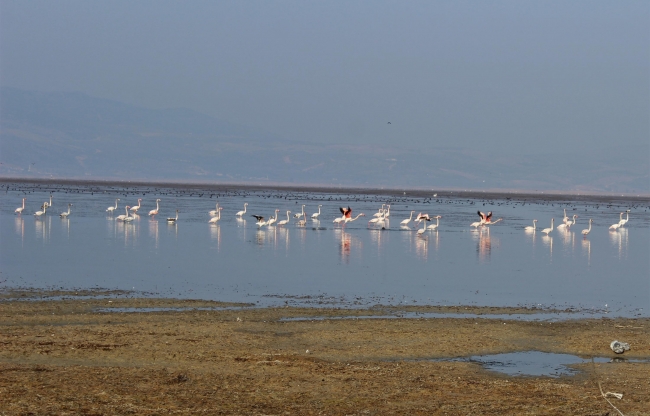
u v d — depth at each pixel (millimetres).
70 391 19344
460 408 19188
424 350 25109
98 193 147500
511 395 20297
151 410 18281
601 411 19062
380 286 38906
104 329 26500
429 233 73375
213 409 18578
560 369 23312
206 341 25188
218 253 51719
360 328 28047
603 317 32062
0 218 76625
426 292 37406
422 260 50688
